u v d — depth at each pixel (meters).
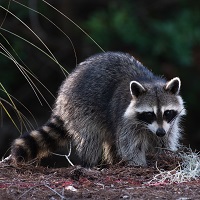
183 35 20.64
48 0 20.61
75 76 12.24
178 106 11.27
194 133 21.41
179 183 9.26
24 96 20.16
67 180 9.30
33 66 20.38
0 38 18.98
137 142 11.23
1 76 19.92
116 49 20.70
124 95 11.45
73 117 12.03
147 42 20.44
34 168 10.27
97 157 11.95
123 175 9.78
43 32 20.08
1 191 8.67
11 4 18.17
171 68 20.58
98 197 8.51
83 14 21.45
